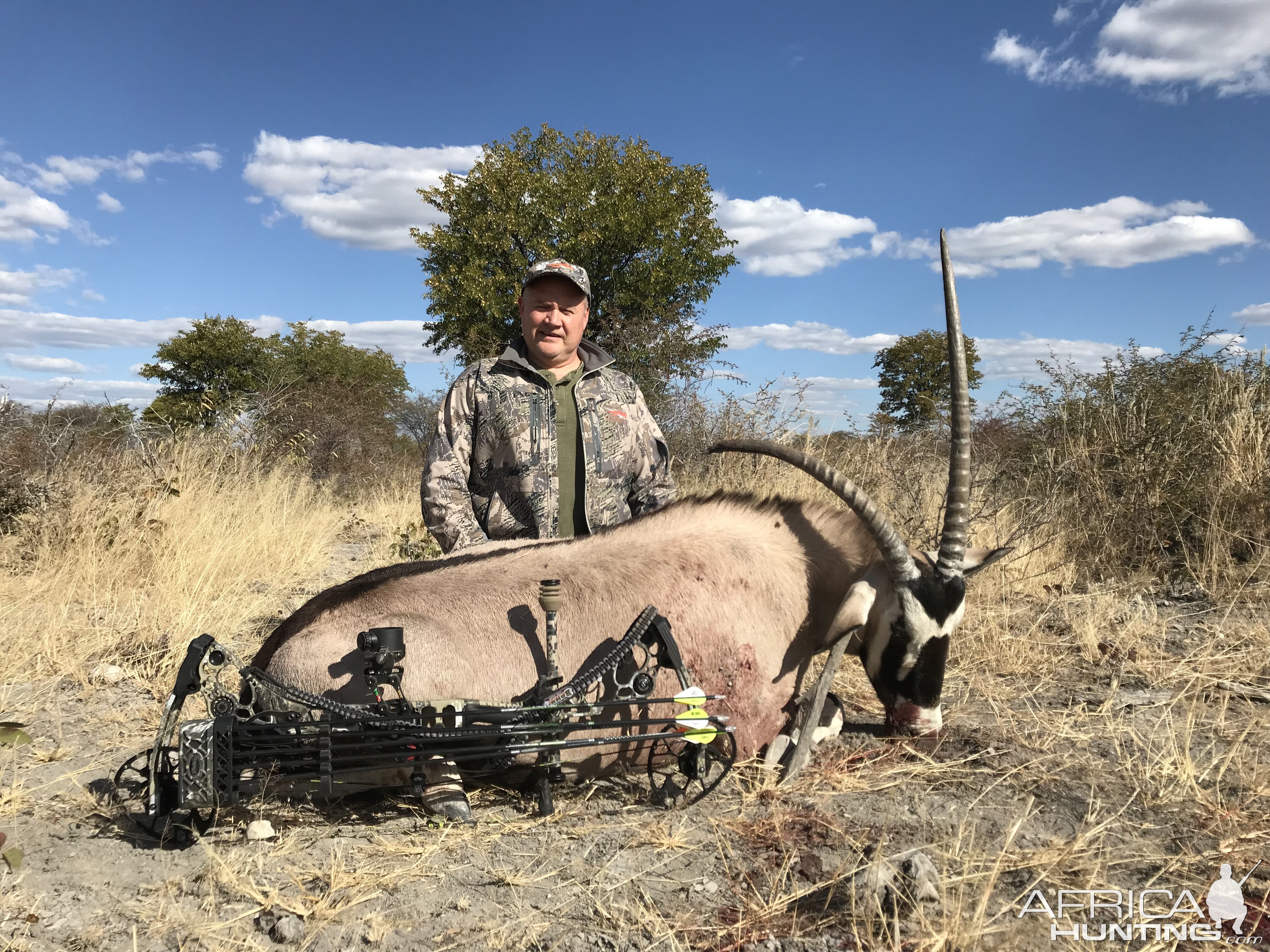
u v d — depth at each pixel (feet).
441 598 11.06
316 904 8.58
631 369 54.44
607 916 8.38
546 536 14.21
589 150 74.43
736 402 31.83
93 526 24.00
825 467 11.52
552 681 10.37
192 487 29.25
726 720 10.51
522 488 14.26
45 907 8.54
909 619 11.69
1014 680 15.56
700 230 72.84
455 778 10.77
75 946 7.93
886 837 9.75
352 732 9.68
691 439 34.53
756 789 11.16
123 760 12.32
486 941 8.04
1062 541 23.86
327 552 30.25
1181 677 15.20
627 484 15.12
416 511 40.22
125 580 22.11
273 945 8.00
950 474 11.73
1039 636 17.53
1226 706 13.60
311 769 10.09
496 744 10.38
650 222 69.82
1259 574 21.15
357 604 10.92
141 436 33.19
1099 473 24.99
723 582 11.69
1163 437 25.05
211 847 9.67
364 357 132.57
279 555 26.91
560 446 14.40
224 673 16.02
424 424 85.66
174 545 24.02
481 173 72.23
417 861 9.51
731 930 8.10
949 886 8.66
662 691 11.18
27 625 18.29
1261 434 23.53
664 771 11.72
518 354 14.56
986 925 7.96
